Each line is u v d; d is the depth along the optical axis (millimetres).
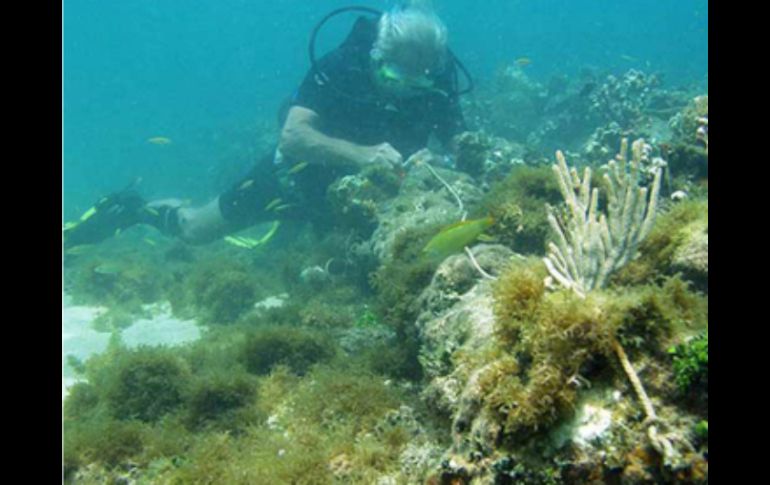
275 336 5145
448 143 9312
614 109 14320
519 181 5691
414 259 5773
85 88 78188
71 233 12383
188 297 9211
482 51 43062
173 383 4758
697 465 1983
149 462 3850
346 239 8984
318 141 8578
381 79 7758
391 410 3859
